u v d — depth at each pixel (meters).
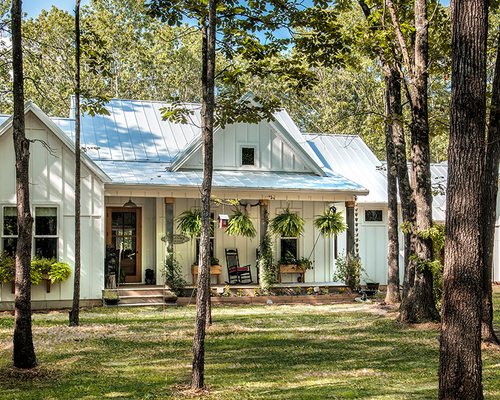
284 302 22.09
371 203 25.97
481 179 7.69
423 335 14.71
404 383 9.69
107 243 22.53
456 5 7.95
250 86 40.94
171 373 10.52
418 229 16.05
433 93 24.78
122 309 19.69
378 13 15.92
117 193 20.91
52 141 19.98
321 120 42.62
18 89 10.42
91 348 12.87
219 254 23.47
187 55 41.78
